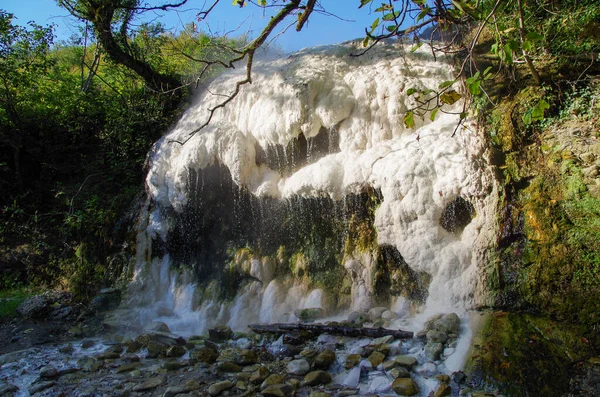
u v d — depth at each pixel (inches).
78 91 440.5
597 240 163.6
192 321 265.6
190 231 298.5
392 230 217.2
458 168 202.4
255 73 302.8
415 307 210.1
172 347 208.4
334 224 245.1
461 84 239.0
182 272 298.8
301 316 223.5
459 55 254.2
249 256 269.9
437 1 142.3
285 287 254.7
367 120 251.1
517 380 143.4
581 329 154.6
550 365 145.5
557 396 137.5
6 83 410.6
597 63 211.6
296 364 173.8
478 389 145.3
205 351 197.3
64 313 289.7
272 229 269.1
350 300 231.1
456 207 205.8
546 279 168.6
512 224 185.0
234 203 288.0
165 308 284.8
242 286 268.5
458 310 187.9
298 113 259.1
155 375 187.0
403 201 211.5
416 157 214.2
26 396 181.6
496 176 193.3
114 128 402.0
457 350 162.9
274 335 206.4
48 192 396.8
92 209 351.3
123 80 449.1
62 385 186.2
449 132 219.3
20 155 414.3
